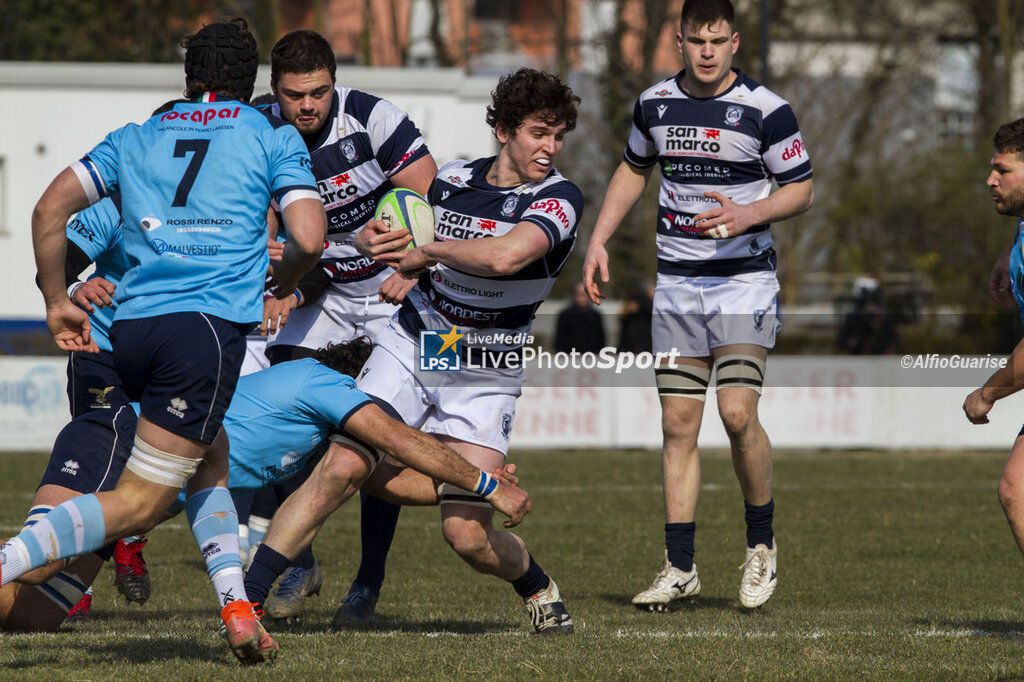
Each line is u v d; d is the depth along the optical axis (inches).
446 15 5027.1
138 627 775.1
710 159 909.2
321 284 917.2
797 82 4429.1
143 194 592.7
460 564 1181.1
